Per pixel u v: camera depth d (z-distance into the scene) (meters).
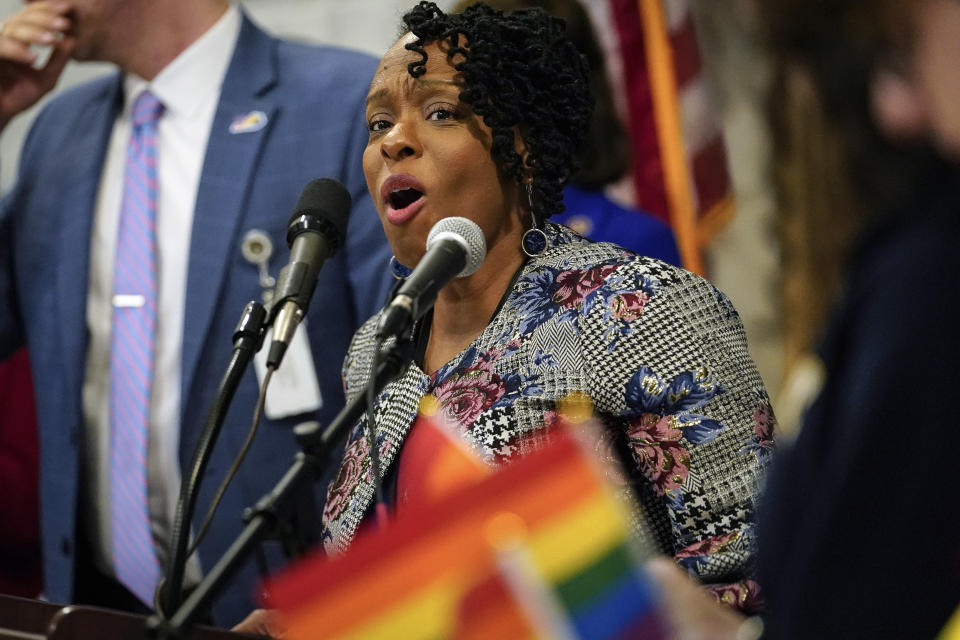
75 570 11.38
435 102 7.83
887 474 3.80
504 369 7.63
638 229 11.35
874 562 3.82
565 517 4.40
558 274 7.88
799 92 3.89
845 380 3.95
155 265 11.41
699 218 13.79
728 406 7.40
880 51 3.66
